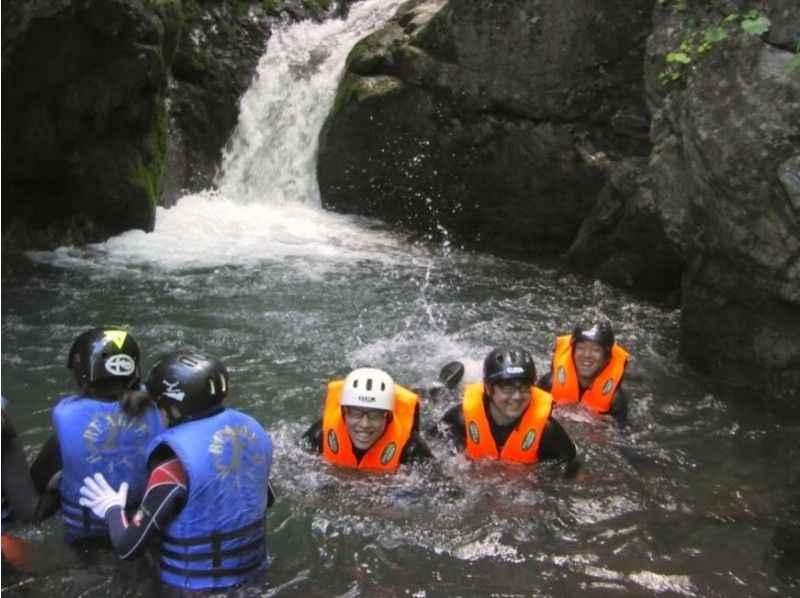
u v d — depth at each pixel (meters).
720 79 7.24
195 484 4.11
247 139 13.59
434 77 12.11
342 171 12.88
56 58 9.65
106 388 4.57
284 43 14.10
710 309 7.53
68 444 4.48
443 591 4.55
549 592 4.57
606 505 5.39
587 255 10.62
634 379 7.52
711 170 7.17
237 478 4.23
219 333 8.16
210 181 13.32
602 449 6.09
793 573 4.76
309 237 11.80
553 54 11.30
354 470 5.57
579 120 11.34
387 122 12.49
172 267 10.15
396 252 11.43
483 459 5.76
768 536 5.13
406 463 5.62
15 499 4.57
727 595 4.56
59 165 10.48
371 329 8.46
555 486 5.56
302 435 6.03
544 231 11.68
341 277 10.11
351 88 12.77
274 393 6.95
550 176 11.47
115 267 10.05
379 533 5.02
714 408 6.95
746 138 6.95
